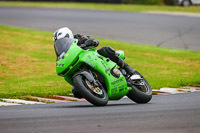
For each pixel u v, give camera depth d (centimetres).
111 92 2716
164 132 1777
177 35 8206
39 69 4991
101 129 1848
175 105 2617
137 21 10300
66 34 2752
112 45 6669
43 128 1872
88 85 2606
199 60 5838
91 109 2494
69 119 2108
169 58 5922
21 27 8906
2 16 11138
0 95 3441
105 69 2689
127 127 1888
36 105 2878
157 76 4544
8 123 2002
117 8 14050
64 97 3384
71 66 2638
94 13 12212
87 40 2716
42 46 6662
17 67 5066
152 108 2498
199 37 7994
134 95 2892
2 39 7162
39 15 11394
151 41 7450
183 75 4606
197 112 2253
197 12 12756
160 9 13800
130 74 2908
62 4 15675
